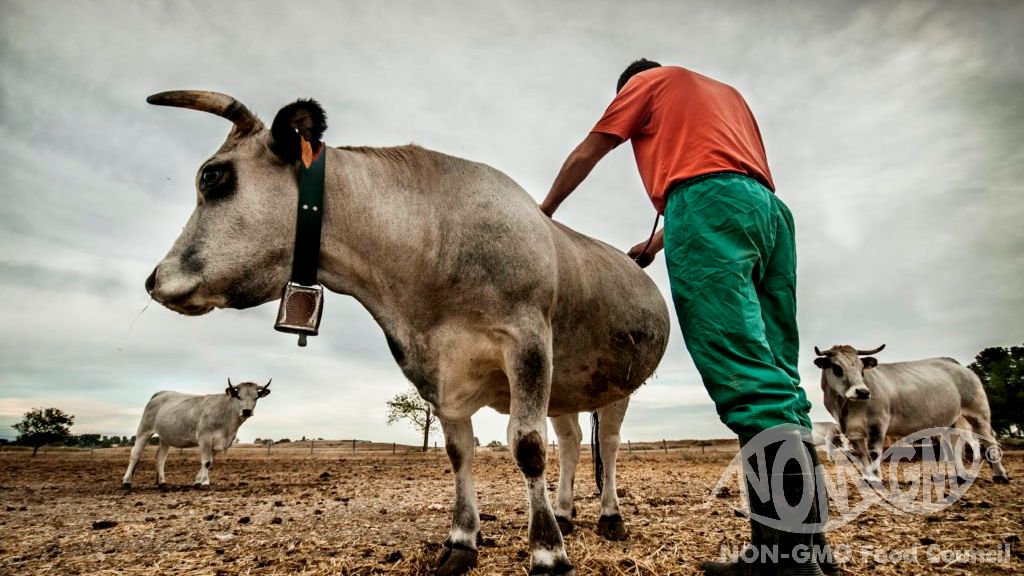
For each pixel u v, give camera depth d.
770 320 2.73
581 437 4.87
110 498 9.54
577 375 3.54
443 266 2.92
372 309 3.09
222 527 5.73
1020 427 34.81
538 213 3.28
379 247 2.96
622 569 3.03
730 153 2.54
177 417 12.84
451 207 3.02
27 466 22.19
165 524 6.06
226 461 25.86
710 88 2.81
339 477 14.42
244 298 2.77
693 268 2.42
